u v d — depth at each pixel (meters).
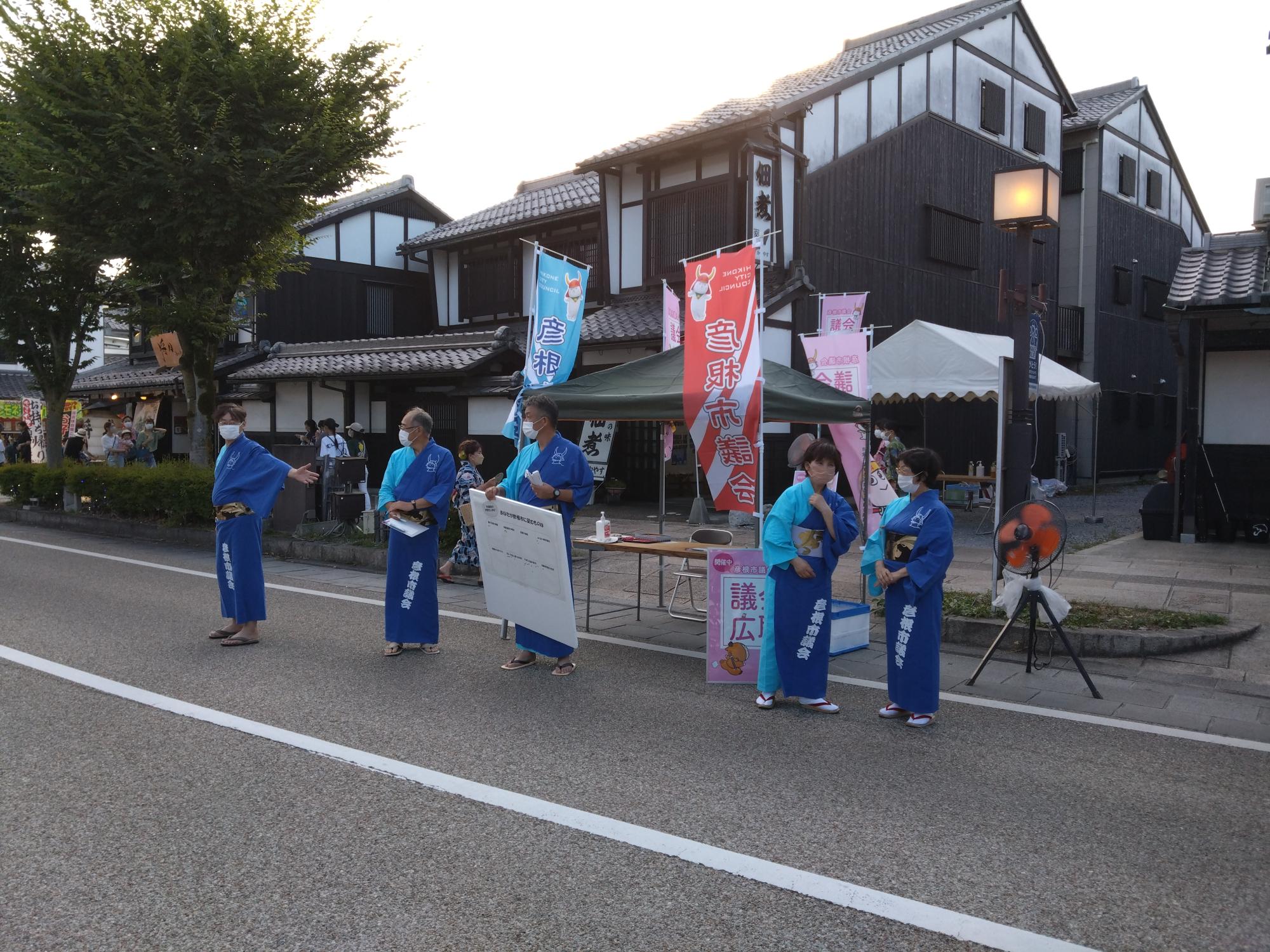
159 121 10.70
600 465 12.53
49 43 10.75
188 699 5.25
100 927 2.85
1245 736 4.78
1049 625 6.52
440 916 2.93
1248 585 8.63
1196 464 11.66
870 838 3.52
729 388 6.22
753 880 3.18
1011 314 7.71
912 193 17.92
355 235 22.86
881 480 10.66
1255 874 3.25
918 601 4.89
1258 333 11.12
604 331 15.42
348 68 12.00
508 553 5.97
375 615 7.80
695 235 15.76
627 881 3.17
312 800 3.83
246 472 6.59
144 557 11.18
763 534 5.22
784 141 15.37
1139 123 25.06
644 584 9.40
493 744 4.55
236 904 3.00
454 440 18.17
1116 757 4.45
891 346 13.23
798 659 5.12
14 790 3.91
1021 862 3.33
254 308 21.45
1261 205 11.31
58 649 6.40
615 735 4.72
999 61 20.06
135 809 3.72
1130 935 2.85
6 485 16.44
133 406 25.47
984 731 4.84
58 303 16.03
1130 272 24.69
